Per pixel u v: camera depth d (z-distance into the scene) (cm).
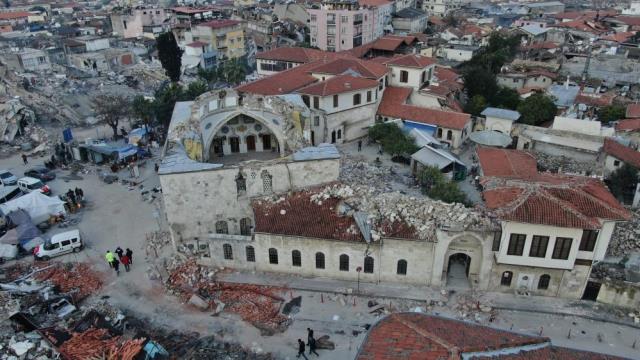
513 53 12219
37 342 3775
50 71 11831
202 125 5781
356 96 7475
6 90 9600
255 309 4225
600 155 6600
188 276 4600
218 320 4125
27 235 5172
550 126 7688
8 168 7344
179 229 4856
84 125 9200
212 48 13225
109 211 6009
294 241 4497
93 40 13600
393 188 5822
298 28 15950
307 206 4762
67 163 7506
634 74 9988
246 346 3838
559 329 3962
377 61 9212
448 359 2305
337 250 4459
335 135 7469
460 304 4238
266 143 6706
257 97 6131
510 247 4134
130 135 8150
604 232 4006
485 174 5528
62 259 5009
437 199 5184
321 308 4231
